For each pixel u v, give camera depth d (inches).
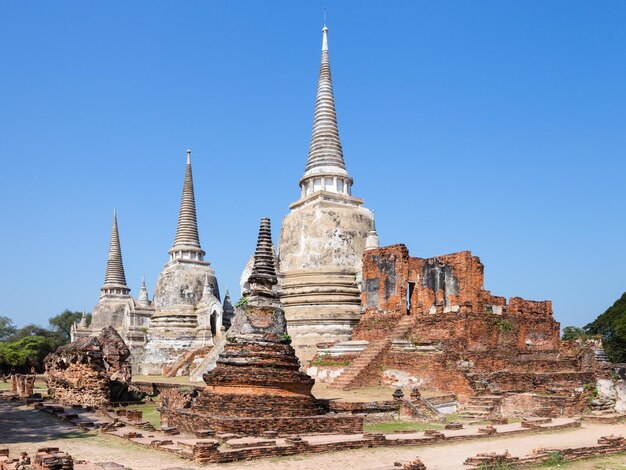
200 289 2524.6
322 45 2214.6
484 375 1339.8
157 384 1599.4
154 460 721.0
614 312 2721.5
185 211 2657.5
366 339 1636.3
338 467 691.4
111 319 3117.6
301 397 936.3
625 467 766.5
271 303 993.5
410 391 1312.7
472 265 1513.3
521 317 1608.0
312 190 2053.4
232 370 935.7
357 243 1931.6
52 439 888.3
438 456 782.5
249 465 691.4
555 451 795.4
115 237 3304.6
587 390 1334.9
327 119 2123.5
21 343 3164.4
